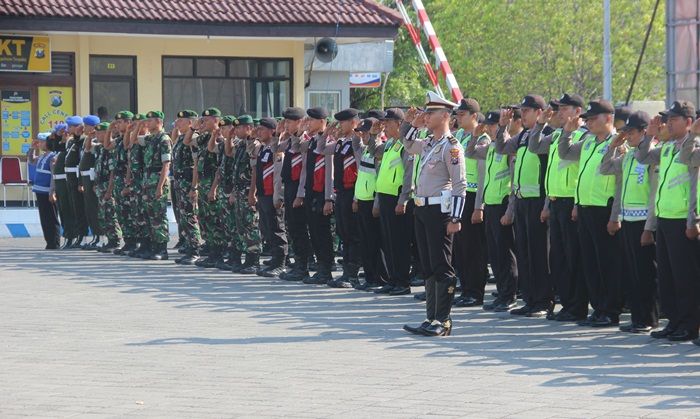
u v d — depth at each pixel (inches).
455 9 4507.9
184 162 1675.7
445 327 1056.8
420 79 4453.7
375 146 1371.8
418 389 816.9
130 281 1467.8
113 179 1814.7
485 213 1245.1
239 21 2402.8
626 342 1024.9
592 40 4308.6
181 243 1803.6
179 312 1196.5
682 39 2279.8
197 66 2522.1
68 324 1114.1
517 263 1220.5
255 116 2568.9
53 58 2421.3
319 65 2785.4
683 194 1016.2
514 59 4407.0
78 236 1945.1
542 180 1173.1
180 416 738.8
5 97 2395.4
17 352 966.4
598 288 1124.5
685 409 751.7
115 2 2384.4
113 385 834.2
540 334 1069.1
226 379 854.5
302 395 797.9
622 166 1084.5
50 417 738.2
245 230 1563.7
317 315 1181.1
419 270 1456.7
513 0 4478.3
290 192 1470.2
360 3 2522.1
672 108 1021.2
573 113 1128.8
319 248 1450.5
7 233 2188.7
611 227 1094.4
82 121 1919.3
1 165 2345.0
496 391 809.5
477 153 1235.2
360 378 856.9
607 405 764.0
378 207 1353.3
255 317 1163.9
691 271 1024.9
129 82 2475.4
